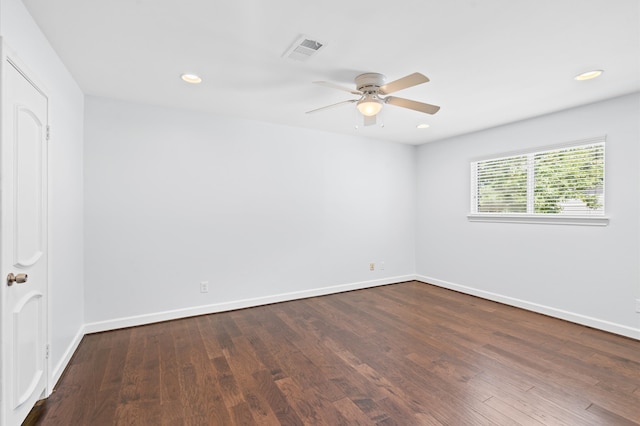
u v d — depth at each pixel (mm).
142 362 2365
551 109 3230
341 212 4395
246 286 3691
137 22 1762
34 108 1725
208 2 1585
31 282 1696
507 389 2012
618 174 2883
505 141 3818
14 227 1502
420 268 5070
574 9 1633
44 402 1863
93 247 2906
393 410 1806
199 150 3393
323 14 1686
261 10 1652
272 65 2279
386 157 4805
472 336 2863
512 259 3771
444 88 2689
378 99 2428
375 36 1901
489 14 1682
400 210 4973
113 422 1698
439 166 4727
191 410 1803
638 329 2766
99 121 2928
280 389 2016
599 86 2643
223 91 2789
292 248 4000
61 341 2209
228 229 3568
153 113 3168
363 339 2799
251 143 3691
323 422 1700
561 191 3324
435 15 1691
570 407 1826
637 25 1770
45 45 1900
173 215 3268
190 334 2896
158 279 3199
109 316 2979
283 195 3922
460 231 4414
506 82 2568
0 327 1357
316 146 4160
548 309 3410
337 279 4379
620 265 2877
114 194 2994
